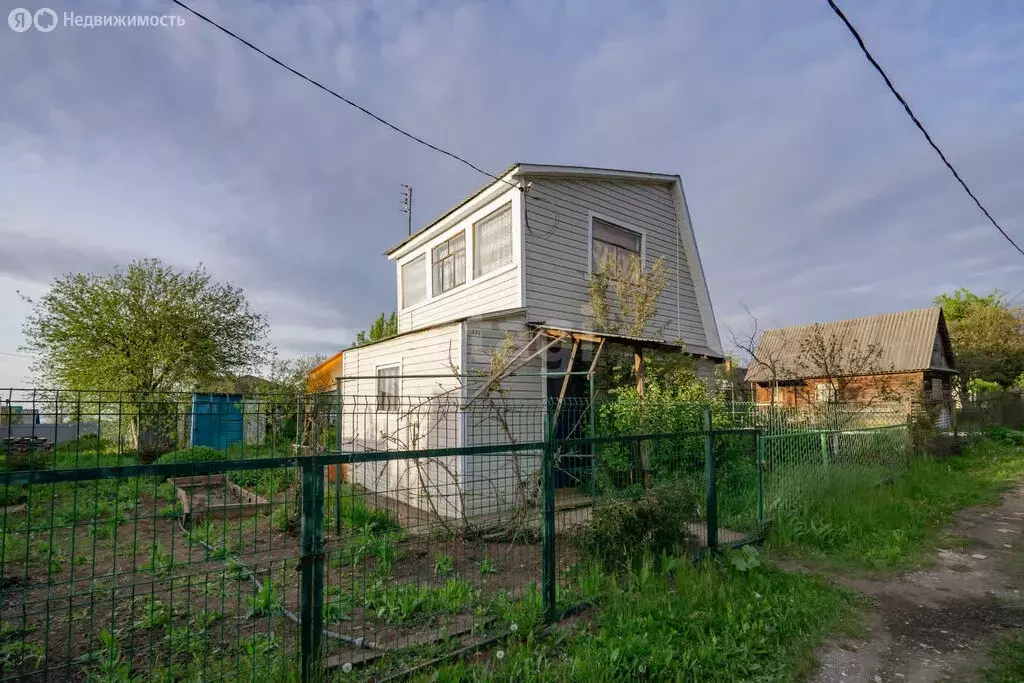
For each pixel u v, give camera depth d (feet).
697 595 15.15
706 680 11.73
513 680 11.00
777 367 85.25
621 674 11.60
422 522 17.15
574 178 38.52
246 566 10.81
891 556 20.56
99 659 11.43
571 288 37.52
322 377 59.72
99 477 8.07
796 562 20.12
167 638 10.77
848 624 15.08
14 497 23.66
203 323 70.23
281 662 10.36
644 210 43.32
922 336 78.89
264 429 21.22
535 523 18.20
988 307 112.57
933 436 46.85
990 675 12.34
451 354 31.45
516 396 31.81
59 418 14.33
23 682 10.77
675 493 19.12
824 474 28.12
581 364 36.55
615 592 14.92
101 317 65.00
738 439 28.32
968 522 26.78
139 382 66.23
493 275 37.58
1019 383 104.27
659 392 33.27
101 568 18.45
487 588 14.96
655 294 39.68
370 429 37.99
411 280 51.29
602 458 27.17
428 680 10.86
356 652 11.69
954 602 16.81
